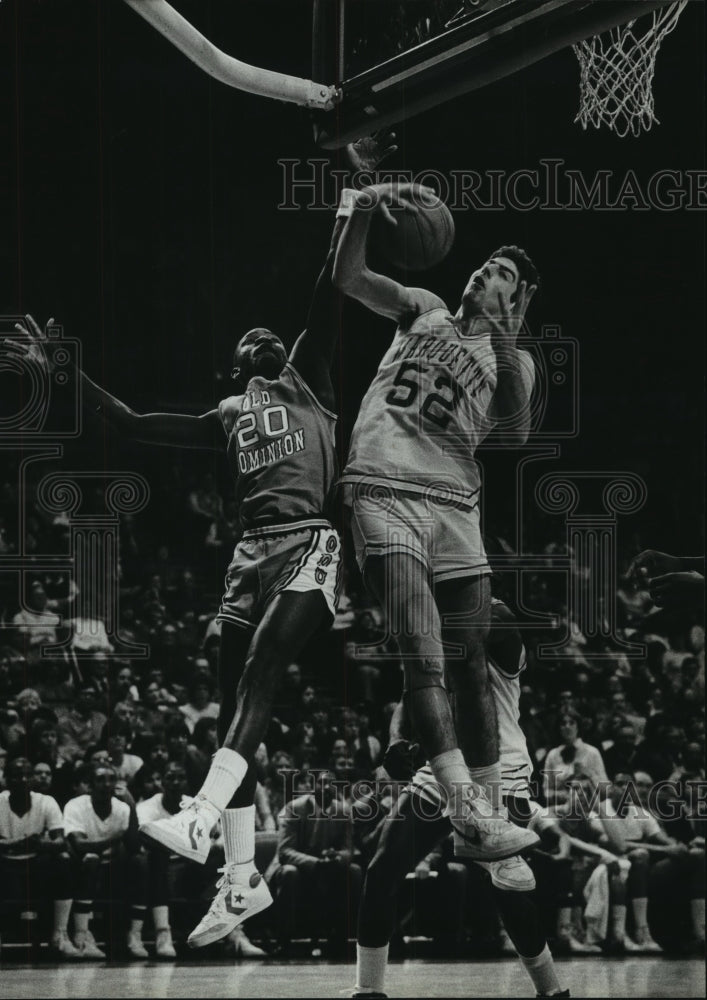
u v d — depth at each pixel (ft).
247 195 23.50
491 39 18.85
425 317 20.21
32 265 24.50
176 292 23.86
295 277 22.99
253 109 23.61
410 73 19.49
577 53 21.45
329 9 20.13
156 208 24.34
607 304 22.65
